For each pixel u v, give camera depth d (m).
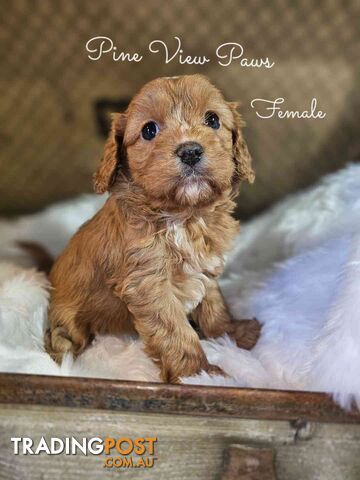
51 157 0.74
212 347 0.41
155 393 0.32
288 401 0.32
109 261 0.41
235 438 0.33
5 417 0.33
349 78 0.71
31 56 0.71
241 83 0.71
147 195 0.38
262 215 0.61
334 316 0.36
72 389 0.32
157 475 0.34
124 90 0.72
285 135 0.72
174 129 0.37
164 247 0.39
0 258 0.57
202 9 0.70
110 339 0.42
